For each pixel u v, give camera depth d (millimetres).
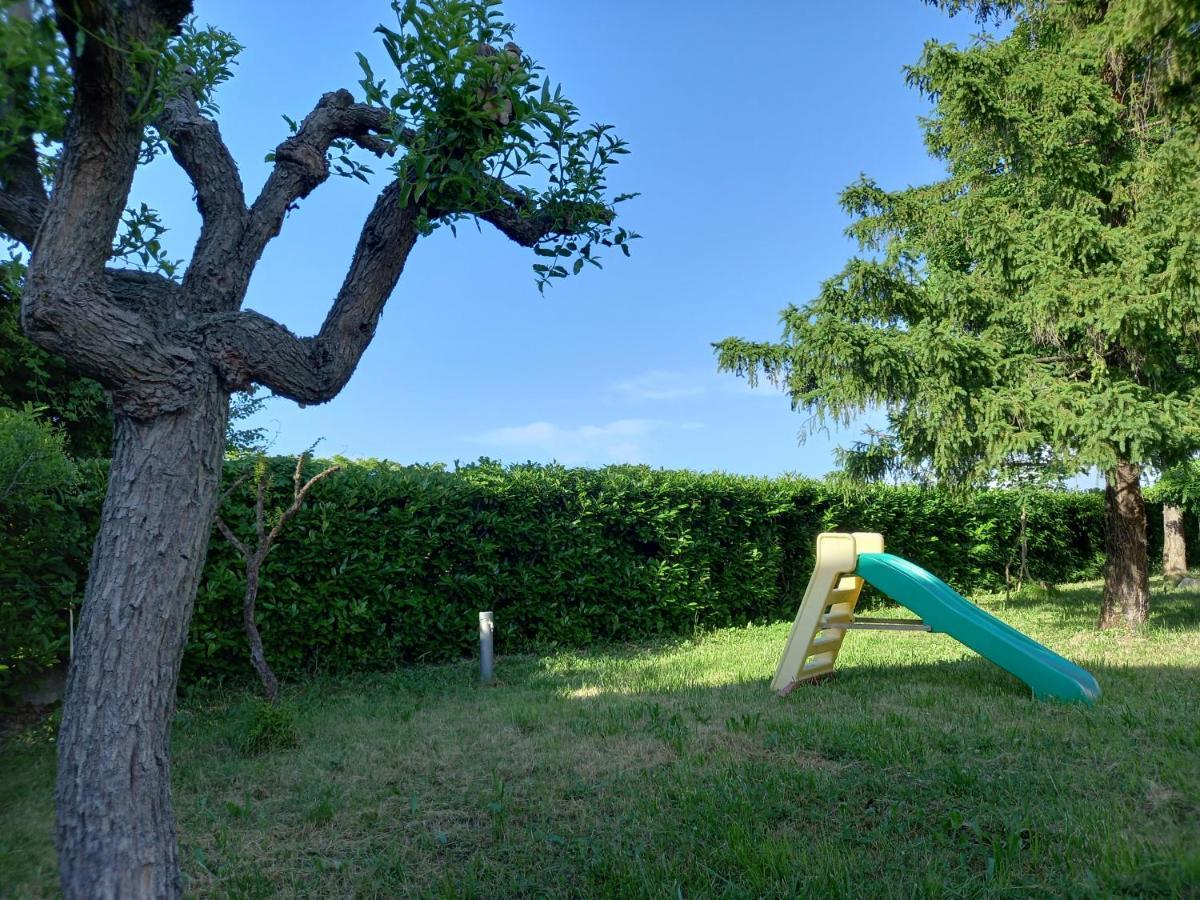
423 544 9055
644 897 3393
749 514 12367
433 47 3096
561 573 10156
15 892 3576
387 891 3553
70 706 2600
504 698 7254
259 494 6781
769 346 11078
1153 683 6918
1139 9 6008
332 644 8430
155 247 4035
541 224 3828
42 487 6000
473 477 9844
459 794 4621
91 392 10062
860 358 8844
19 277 3832
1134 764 4707
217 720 6633
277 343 3059
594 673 8531
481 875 3682
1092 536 18750
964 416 8805
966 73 9500
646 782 4691
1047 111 9516
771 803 4297
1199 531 21062
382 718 6547
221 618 7734
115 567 2672
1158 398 8859
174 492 2773
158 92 2814
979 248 9711
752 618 12680
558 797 4543
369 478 8805
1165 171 8594
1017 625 11352
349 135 3758
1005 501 16328
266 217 3316
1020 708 6215
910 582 7012
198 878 3676
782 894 3355
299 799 4621
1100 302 8586
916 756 4988
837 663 8812
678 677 8086
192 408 2844
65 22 2391
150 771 2621
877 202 12258
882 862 3660
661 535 11156
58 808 2551
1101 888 3336
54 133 2969
